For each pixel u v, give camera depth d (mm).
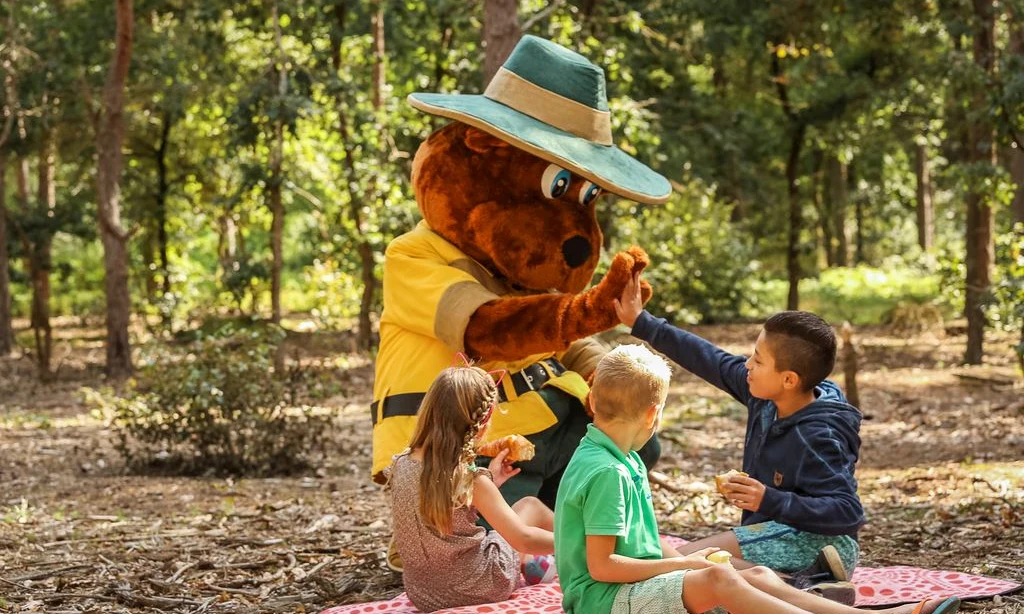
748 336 24969
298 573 6398
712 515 8102
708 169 27703
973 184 16250
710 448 11883
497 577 4855
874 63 24531
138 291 32719
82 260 41188
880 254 44531
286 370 11680
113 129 20234
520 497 5457
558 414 5609
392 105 20766
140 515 8727
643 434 4105
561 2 12102
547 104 5664
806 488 4379
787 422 4469
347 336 23859
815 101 24641
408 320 5523
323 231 23688
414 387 5531
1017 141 15016
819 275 35875
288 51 20844
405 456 4824
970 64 15469
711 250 27031
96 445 12742
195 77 24000
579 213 5703
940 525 7246
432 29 23172
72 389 19031
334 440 12781
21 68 22078
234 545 7219
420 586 4848
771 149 29438
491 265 5676
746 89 26984
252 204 25469
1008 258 15109
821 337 4414
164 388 11070
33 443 13117
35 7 23344
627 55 22750
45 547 7305
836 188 35312
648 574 3895
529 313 5203
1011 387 15812
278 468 11133
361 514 8375
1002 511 7336
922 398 15234
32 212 27109
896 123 25109
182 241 30031
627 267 5043
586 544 3928
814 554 4512
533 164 5613
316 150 22188
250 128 20219
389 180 20219
